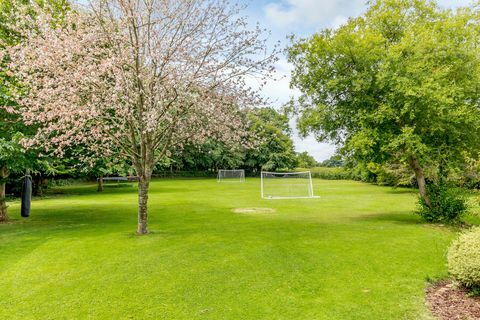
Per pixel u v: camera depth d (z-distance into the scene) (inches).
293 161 2172.7
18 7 353.7
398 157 438.6
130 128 364.5
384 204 698.2
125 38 333.4
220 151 1689.2
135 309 193.8
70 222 469.7
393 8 475.8
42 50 307.6
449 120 391.5
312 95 467.5
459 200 422.6
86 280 239.0
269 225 434.3
